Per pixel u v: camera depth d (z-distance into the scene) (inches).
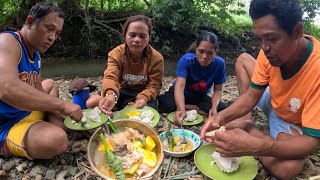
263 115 126.9
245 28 319.9
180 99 115.0
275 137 87.6
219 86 125.6
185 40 300.7
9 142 84.7
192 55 121.6
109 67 116.6
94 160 83.8
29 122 87.0
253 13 66.6
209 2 285.1
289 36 65.2
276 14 63.0
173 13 268.1
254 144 71.9
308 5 276.1
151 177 81.1
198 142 96.3
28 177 84.2
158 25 287.4
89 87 120.6
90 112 104.2
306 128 73.0
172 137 97.2
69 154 92.8
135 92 124.6
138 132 90.1
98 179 83.5
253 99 92.0
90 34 277.0
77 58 281.1
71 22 278.1
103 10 291.1
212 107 118.5
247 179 79.6
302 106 78.3
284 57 69.1
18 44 82.7
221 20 303.4
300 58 74.7
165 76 223.9
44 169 86.0
